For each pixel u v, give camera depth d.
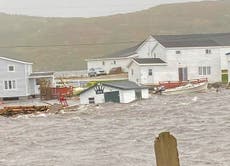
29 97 184.25
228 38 184.88
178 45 177.38
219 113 92.81
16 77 181.38
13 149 65.25
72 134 77.12
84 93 131.00
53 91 172.75
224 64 177.62
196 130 72.75
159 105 115.19
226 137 64.31
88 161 54.00
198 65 177.88
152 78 175.88
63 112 116.31
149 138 68.44
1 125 97.81
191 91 147.25
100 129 81.62
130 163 51.56
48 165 53.12
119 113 105.12
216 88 160.50
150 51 190.25
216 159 51.25
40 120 104.50
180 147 59.25
